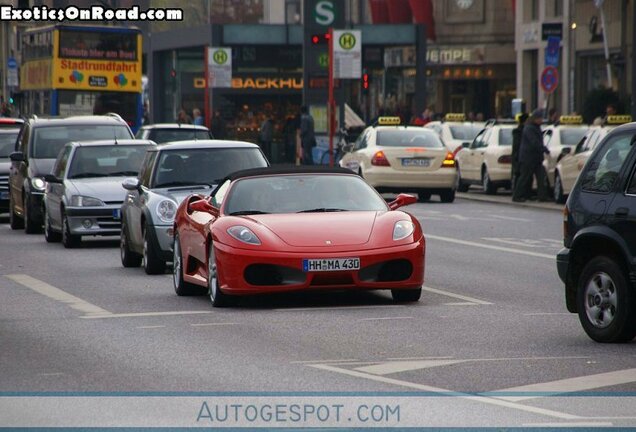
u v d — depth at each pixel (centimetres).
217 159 3631
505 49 12875
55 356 2094
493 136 6981
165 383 1841
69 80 8300
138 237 3572
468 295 2875
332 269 2577
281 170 2855
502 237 4500
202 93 12325
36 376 1916
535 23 11500
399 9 13562
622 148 2203
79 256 4059
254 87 11650
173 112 12550
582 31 10356
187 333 2320
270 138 10000
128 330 2375
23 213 5203
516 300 2786
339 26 9619
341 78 9181
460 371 1909
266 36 11456
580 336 2264
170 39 12256
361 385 1809
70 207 4309
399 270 2631
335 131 9650
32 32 8906
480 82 13100
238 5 14588
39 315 2620
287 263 2573
